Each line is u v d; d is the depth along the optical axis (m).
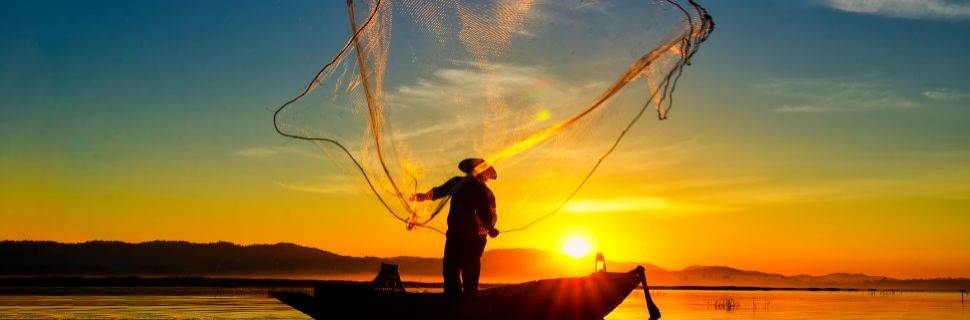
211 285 102.25
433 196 9.97
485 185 10.46
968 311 40.53
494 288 12.12
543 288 11.86
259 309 33.75
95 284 100.25
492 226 10.37
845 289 173.62
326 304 12.41
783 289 168.50
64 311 31.67
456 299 10.82
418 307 11.27
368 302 11.85
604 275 12.12
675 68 7.48
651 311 12.05
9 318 26.95
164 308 34.56
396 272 12.26
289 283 122.00
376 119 8.16
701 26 7.35
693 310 38.91
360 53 7.85
